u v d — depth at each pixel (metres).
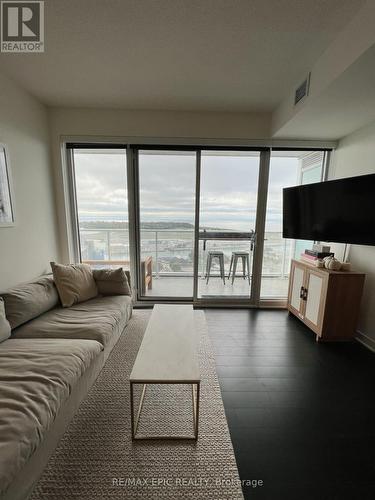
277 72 2.05
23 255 2.36
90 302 2.29
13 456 0.85
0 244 2.06
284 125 2.48
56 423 1.17
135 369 1.28
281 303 3.25
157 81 2.22
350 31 1.48
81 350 1.49
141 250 3.33
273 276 4.15
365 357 2.13
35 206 2.55
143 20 1.51
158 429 1.37
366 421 1.47
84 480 1.10
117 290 2.55
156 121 2.81
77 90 2.39
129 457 1.21
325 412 1.53
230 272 3.82
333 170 2.95
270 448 1.28
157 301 3.32
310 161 3.30
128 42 1.71
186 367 1.30
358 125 2.44
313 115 2.21
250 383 1.77
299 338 2.44
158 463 1.18
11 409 1.00
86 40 1.69
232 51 1.80
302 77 2.08
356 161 2.57
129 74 2.11
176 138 2.85
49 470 1.14
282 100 2.51
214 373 1.87
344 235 2.28
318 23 1.52
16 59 1.90
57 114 2.77
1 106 2.07
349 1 1.35
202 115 2.82
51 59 1.91
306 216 2.66
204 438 1.32
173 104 2.66
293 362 2.04
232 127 2.85
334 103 1.98
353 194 2.17
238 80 2.18
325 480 1.13
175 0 1.37
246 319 2.87
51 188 2.85
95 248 3.94
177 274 4.22
